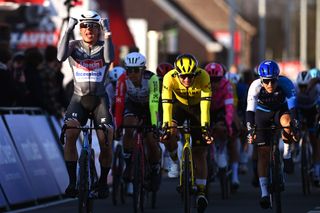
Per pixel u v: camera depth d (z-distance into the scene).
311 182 30.88
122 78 24.45
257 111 23.12
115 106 24.55
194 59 21.17
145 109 24.97
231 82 30.75
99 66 20.69
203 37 116.44
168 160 24.09
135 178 23.34
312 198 28.06
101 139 20.55
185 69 20.91
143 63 24.09
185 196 20.94
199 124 22.97
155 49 61.50
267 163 22.36
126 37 49.94
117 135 24.33
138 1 114.12
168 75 21.89
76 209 25.27
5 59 27.64
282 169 22.73
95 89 20.67
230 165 30.19
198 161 22.22
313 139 30.16
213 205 26.30
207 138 21.39
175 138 22.36
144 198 25.48
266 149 22.31
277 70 21.72
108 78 29.14
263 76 21.72
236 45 99.00
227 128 27.31
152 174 24.98
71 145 20.45
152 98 23.95
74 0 34.59
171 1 117.12
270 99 22.70
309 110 29.84
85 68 20.61
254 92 22.38
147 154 24.83
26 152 26.66
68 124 20.38
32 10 42.66
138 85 24.23
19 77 29.20
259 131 22.30
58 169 28.77
